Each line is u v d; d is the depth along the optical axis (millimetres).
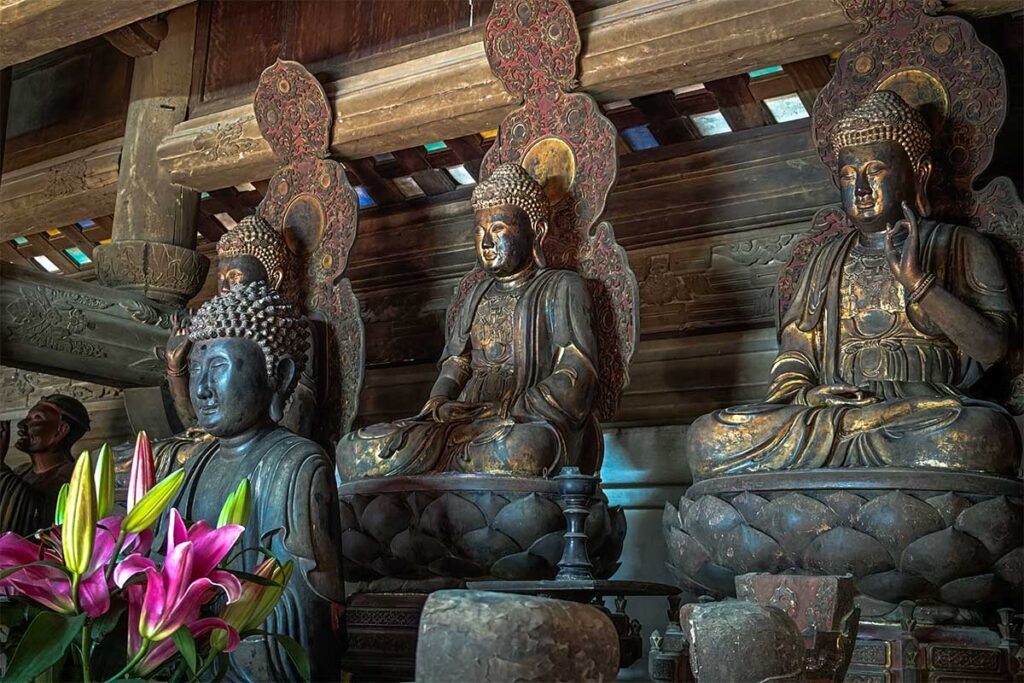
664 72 6660
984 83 5707
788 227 7664
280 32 8578
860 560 4742
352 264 9344
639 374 7941
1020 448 5004
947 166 5758
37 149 9938
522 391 6207
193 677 2941
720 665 2516
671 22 6586
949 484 4719
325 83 8070
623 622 5191
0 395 10672
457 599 2387
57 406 7922
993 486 4754
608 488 7656
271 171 8281
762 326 7664
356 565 5996
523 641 2316
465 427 5941
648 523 7453
